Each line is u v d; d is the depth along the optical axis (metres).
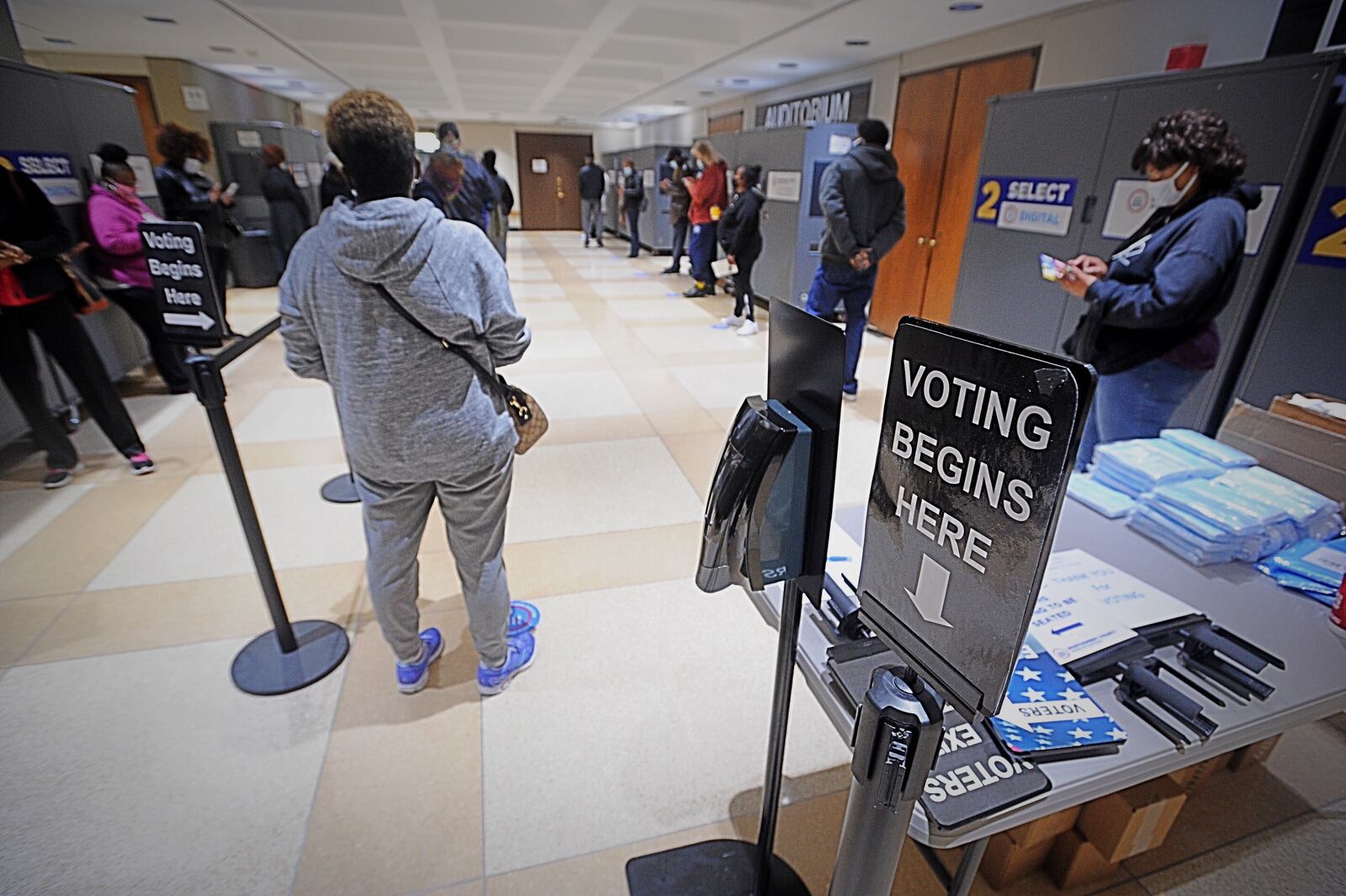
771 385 0.92
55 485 2.93
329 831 1.49
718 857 1.46
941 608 0.63
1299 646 1.11
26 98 3.26
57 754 1.66
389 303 1.31
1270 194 2.08
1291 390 2.08
